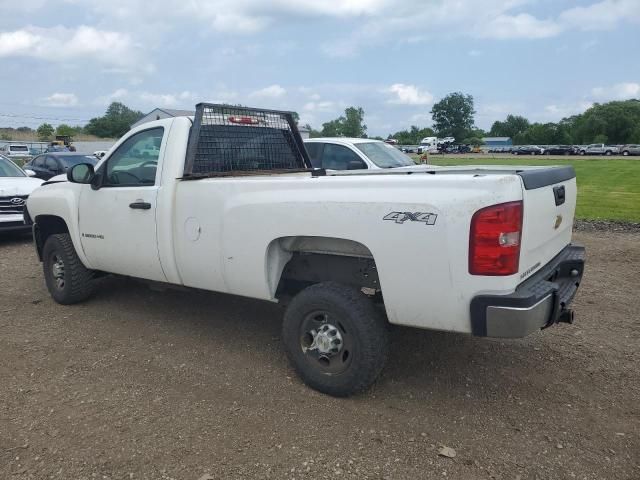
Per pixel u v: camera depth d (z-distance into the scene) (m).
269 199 3.99
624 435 3.47
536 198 3.48
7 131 103.19
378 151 9.76
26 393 3.98
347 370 3.80
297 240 4.07
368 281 4.11
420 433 3.48
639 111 108.56
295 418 3.64
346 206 3.62
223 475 3.06
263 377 4.25
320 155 9.86
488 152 88.56
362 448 3.31
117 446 3.32
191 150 4.67
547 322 3.48
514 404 3.85
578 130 111.75
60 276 6.00
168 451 3.27
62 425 3.55
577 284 4.25
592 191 19.62
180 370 4.37
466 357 4.61
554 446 3.35
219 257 4.33
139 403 3.84
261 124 5.46
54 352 4.73
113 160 5.21
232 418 3.64
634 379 4.23
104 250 5.29
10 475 3.04
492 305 3.21
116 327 5.33
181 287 5.27
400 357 4.60
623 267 7.82
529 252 3.46
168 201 4.60
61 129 100.00
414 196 3.38
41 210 6.00
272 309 5.82
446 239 3.27
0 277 7.38
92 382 4.16
